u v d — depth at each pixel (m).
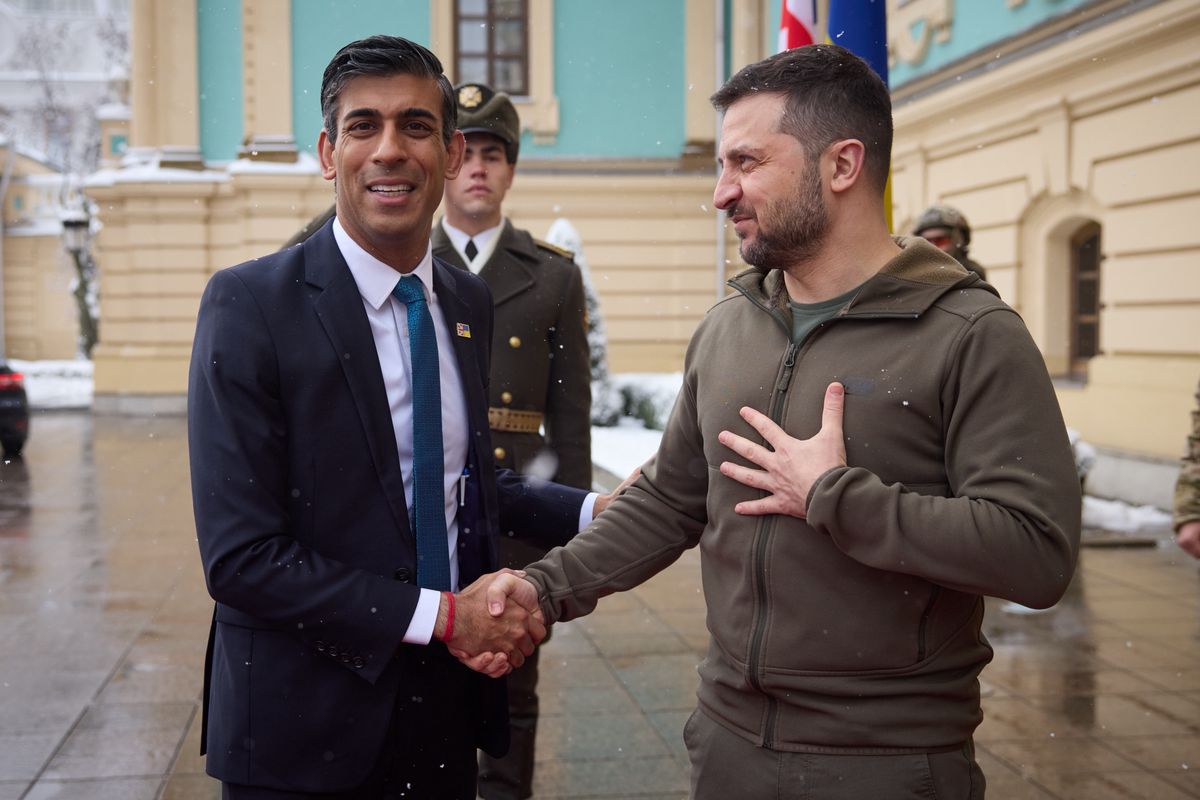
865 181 1.81
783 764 1.75
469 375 2.15
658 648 5.07
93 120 42.16
